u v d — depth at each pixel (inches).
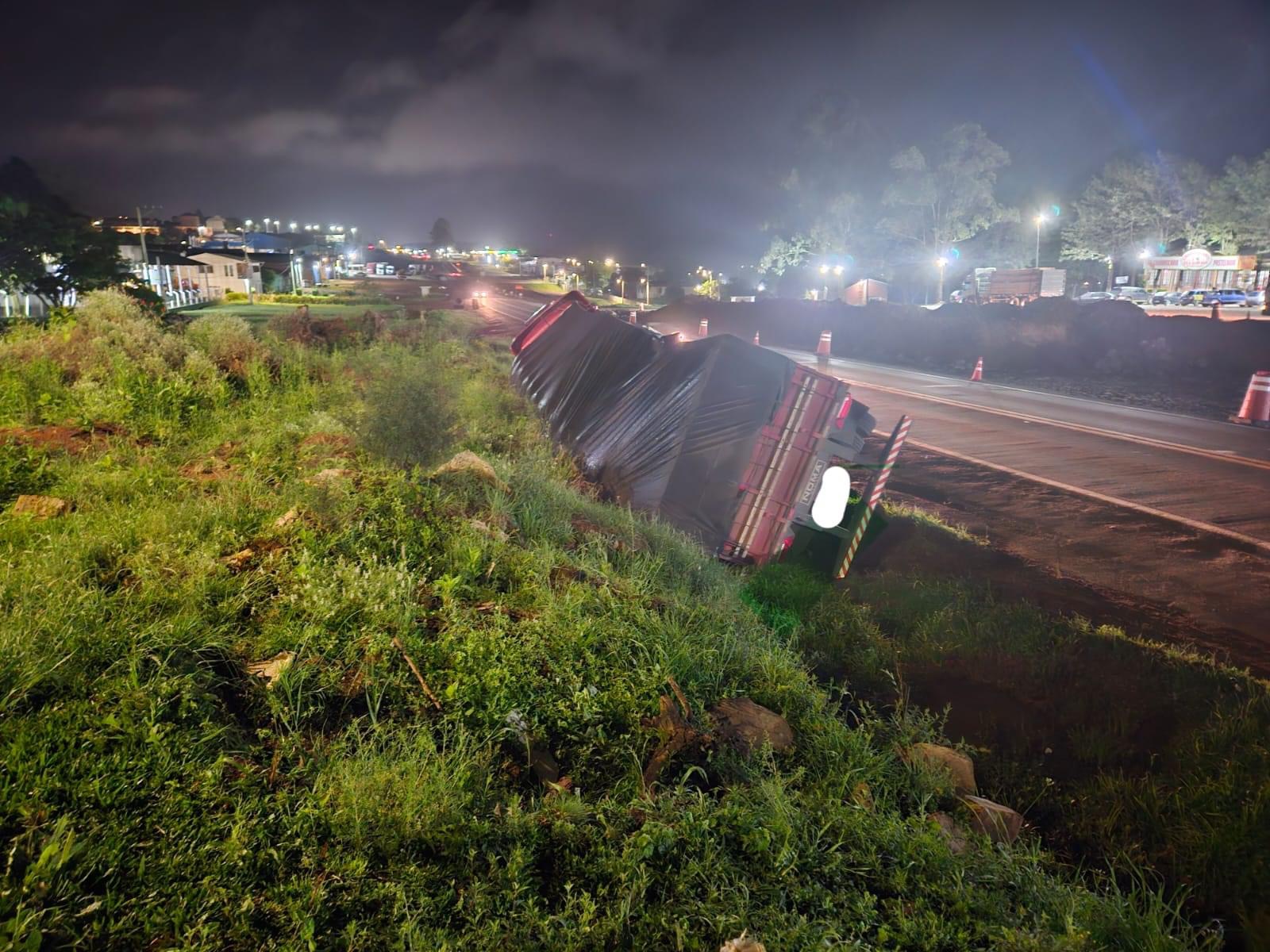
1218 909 130.5
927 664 215.5
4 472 219.8
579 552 238.4
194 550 177.8
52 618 133.3
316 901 94.8
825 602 251.4
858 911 109.6
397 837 107.7
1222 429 569.9
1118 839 146.8
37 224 902.4
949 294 3255.4
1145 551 309.3
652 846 113.0
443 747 129.0
